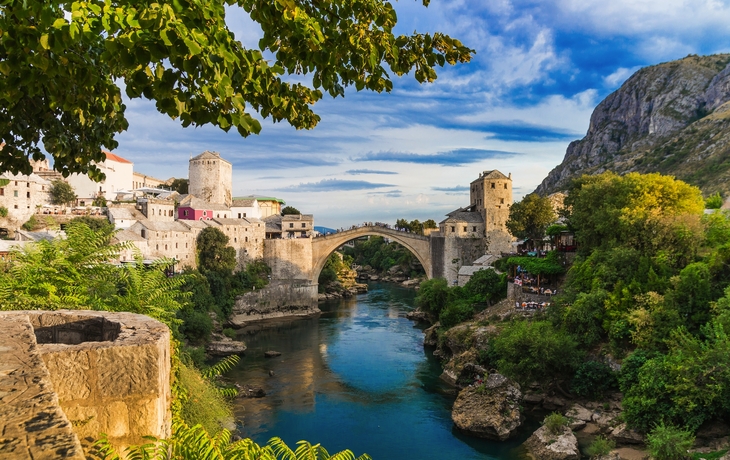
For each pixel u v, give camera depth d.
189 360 38.12
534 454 36.06
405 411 46.00
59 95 9.52
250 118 7.77
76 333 8.49
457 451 37.66
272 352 66.75
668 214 50.28
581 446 36.06
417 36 10.57
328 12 9.73
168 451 6.92
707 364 33.00
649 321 41.12
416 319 89.25
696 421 32.19
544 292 61.31
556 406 43.72
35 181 85.00
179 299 62.09
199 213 109.25
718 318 36.09
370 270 173.62
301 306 101.88
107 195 117.88
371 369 59.47
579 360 44.62
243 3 8.58
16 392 4.18
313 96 11.61
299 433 41.25
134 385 6.48
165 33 6.43
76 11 6.77
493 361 50.78
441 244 103.25
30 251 16.69
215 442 8.84
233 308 92.75
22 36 7.39
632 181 56.75
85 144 12.40
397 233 108.81
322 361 63.34
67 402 6.11
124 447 6.40
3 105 10.49
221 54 7.13
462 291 78.06
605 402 41.59
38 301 14.52
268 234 124.88
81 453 3.33
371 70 9.72
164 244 85.69
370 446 38.78
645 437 34.78
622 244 52.56
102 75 10.08
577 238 61.28
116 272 18.55
